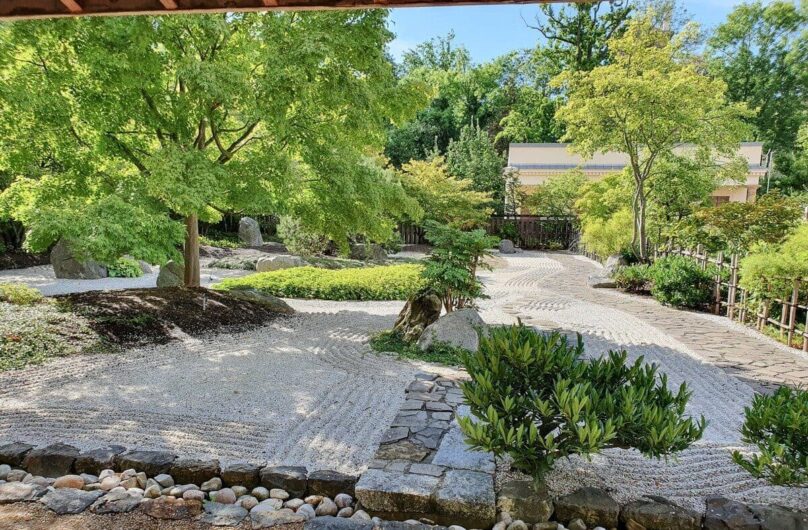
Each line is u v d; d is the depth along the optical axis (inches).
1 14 103.0
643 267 393.1
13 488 102.0
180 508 97.3
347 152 282.4
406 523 93.6
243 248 667.4
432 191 696.4
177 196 222.2
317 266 515.5
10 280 420.5
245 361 200.4
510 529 91.4
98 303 250.5
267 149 268.8
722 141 429.7
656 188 466.0
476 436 91.7
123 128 264.5
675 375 191.8
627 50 426.3
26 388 161.8
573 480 104.8
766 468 102.0
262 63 244.4
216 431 132.9
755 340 249.0
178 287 295.4
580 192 660.7
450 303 251.6
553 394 97.7
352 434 132.0
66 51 222.5
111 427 133.4
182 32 246.1
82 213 235.8
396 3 96.1
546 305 337.4
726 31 1035.3
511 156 852.0
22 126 230.4
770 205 333.7
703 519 91.1
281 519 94.2
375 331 258.1
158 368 187.5
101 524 91.6
